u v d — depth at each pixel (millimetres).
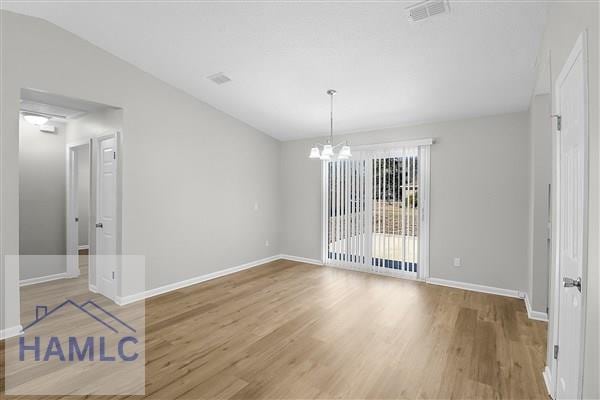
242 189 5234
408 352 2537
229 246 4996
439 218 4430
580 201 1396
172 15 2779
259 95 4184
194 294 3975
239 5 2559
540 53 2652
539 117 3229
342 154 3559
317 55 3125
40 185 4523
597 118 1163
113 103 3494
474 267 4172
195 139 4402
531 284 3322
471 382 2141
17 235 2818
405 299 3811
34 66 2922
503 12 2277
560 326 1827
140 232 3762
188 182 4316
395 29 2613
